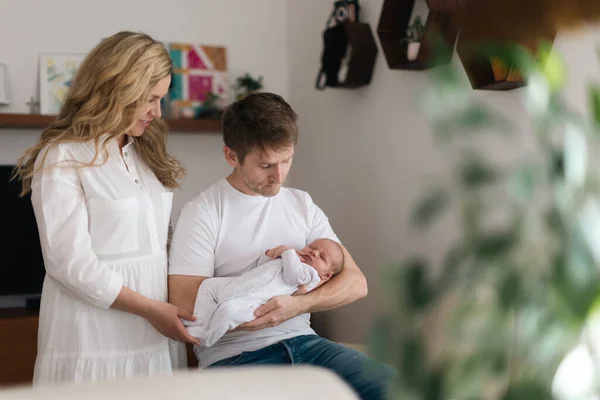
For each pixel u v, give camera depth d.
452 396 0.54
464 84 0.58
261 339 1.79
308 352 1.80
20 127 3.45
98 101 1.77
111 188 1.80
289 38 3.97
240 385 0.58
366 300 3.19
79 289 1.70
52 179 1.73
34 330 3.29
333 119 3.48
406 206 2.86
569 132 0.60
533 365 0.55
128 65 1.75
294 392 0.58
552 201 0.58
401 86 2.87
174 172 2.03
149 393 0.56
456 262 0.56
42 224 1.72
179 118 3.68
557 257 0.55
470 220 0.57
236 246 1.85
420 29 2.67
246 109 1.77
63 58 3.53
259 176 1.79
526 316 0.55
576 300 0.54
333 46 3.28
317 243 1.92
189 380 0.59
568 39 1.68
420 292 0.54
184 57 3.78
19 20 3.49
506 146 2.12
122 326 1.79
